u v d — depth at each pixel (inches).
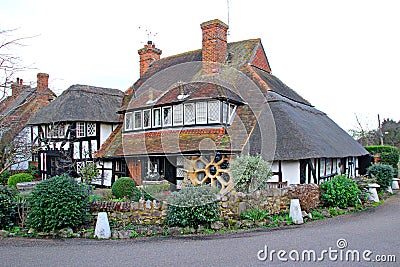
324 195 379.2
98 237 277.6
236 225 301.4
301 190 358.9
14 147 447.2
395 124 1429.6
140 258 222.2
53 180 302.8
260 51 644.1
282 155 414.6
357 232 282.4
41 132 705.0
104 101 698.2
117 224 310.0
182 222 292.2
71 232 284.8
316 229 295.0
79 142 655.8
